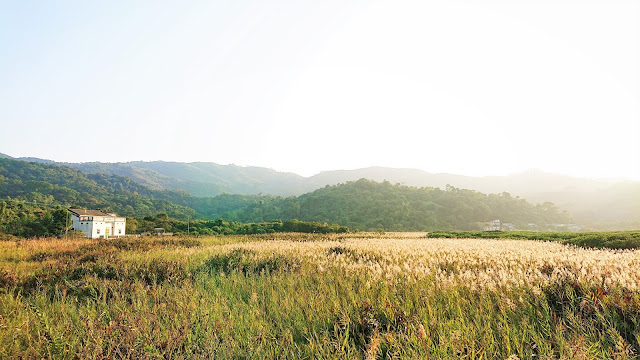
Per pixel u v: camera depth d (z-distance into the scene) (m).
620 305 4.73
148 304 6.52
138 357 4.19
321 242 21.81
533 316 4.87
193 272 9.95
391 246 16.64
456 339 3.94
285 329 5.13
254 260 11.34
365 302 5.44
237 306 6.30
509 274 7.46
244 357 4.30
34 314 5.64
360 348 4.33
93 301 6.79
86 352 4.30
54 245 20.73
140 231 61.03
